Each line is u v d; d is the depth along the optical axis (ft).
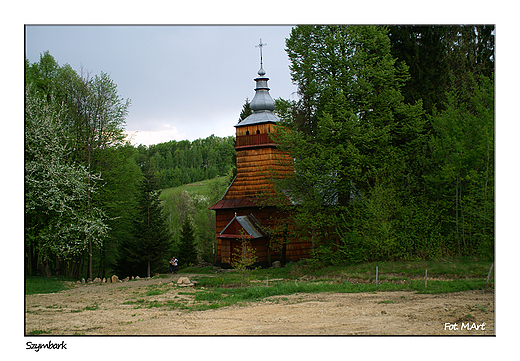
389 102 96.84
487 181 81.51
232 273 110.83
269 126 131.85
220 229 135.64
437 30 111.65
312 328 48.52
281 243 123.44
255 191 132.05
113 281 114.52
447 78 111.86
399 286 71.56
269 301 68.18
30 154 108.37
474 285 66.28
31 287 95.76
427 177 91.30
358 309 56.90
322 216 97.19
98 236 119.96
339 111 95.96
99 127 130.52
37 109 110.32
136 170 156.25
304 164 96.99
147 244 135.95
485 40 117.60
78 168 116.16
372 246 90.63
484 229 81.25
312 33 103.65
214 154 480.64
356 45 101.45
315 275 93.20
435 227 89.56
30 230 108.37
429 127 106.93
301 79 106.42
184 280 96.12
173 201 289.33
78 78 128.98
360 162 95.40
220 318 56.80
